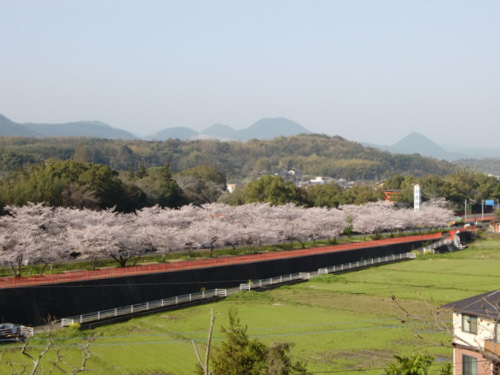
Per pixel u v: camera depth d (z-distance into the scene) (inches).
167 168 4635.8
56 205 2810.0
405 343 1529.3
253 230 3034.0
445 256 3545.8
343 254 3221.0
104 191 3142.2
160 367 1331.2
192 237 2696.9
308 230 3422.7
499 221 4739.2
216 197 4665.4
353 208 4495.6
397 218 4247.0
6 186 2672.2
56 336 1551.4
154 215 2955.2
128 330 1692.9
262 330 1685.5
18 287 1692.9
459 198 6097.4
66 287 1815.9
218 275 2406.5
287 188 4350.4
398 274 2829.7
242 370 941.2
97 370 1286.9
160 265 2225.6
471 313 1043.9
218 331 1681.8
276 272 2701.8
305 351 1454.2
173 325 1763.0
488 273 2822.3
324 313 1935.3
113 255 2325.3
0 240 2001.7
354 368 1310.3
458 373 1083.9
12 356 1350.9
